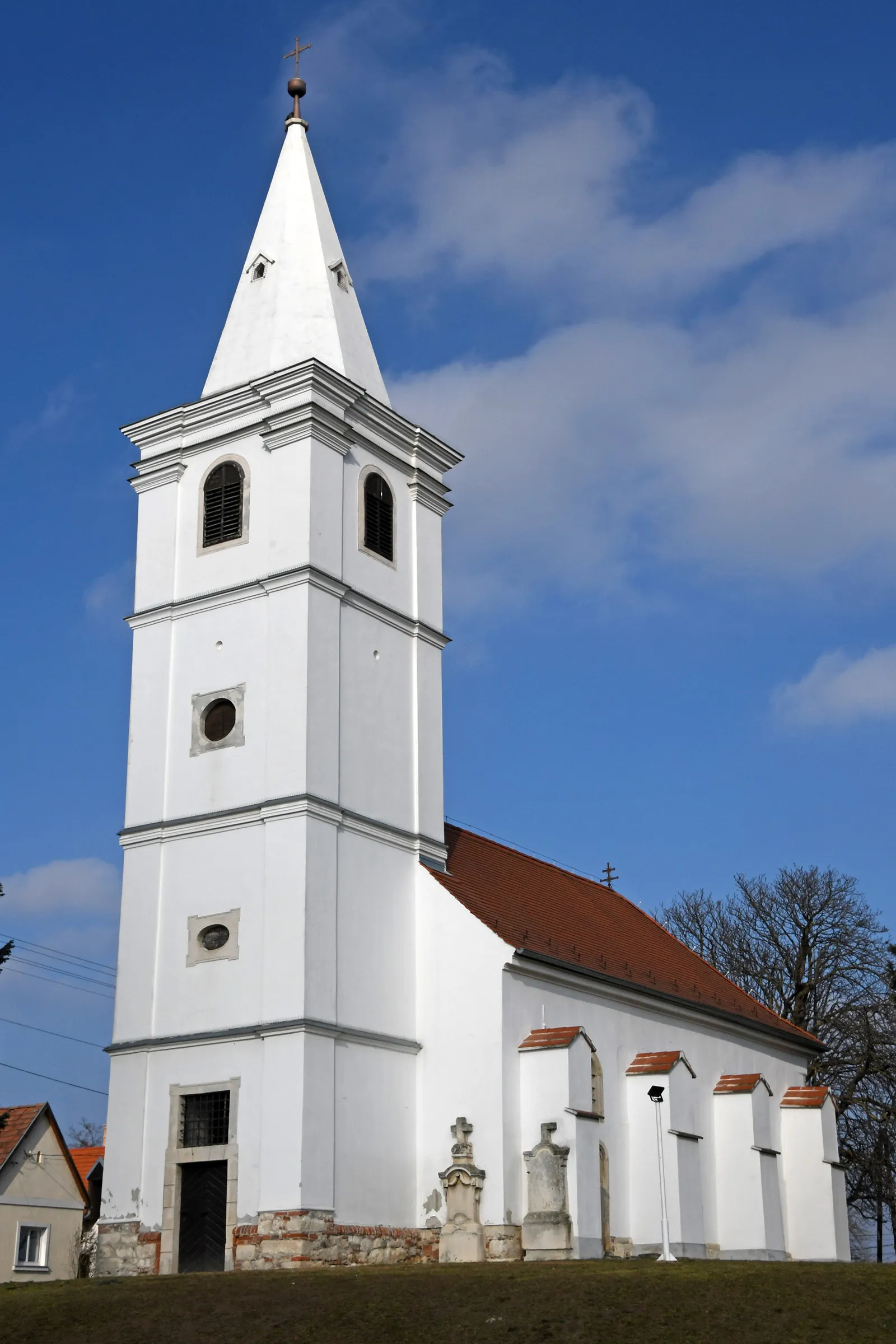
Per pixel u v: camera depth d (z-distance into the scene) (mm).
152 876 38188
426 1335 23875
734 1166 44969
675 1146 40344
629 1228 39875
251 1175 34281
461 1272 29062
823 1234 46750
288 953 35375
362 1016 36562
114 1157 36312
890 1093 57969
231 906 36750
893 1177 56656
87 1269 49781
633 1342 23266
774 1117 47938
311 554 38406
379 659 40344
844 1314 24562
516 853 49500
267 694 37844
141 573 41344
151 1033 36812
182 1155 35375
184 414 41438
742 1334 23531
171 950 37344
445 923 38594
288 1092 34250
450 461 44844
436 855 40719
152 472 42000
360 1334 23906
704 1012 45844
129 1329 24641
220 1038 35656
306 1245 33156
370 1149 35719
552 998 39281
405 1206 36375
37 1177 48875
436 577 43375
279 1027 34750
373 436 41812
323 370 39438
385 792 39375
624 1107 41094
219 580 39812
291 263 43094
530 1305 25359
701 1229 40594
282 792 36750
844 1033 59469
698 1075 45438
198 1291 27281
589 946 44469
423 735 41250
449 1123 37000
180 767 38781
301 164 44875
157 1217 35219
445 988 38125
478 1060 37031
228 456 40781
